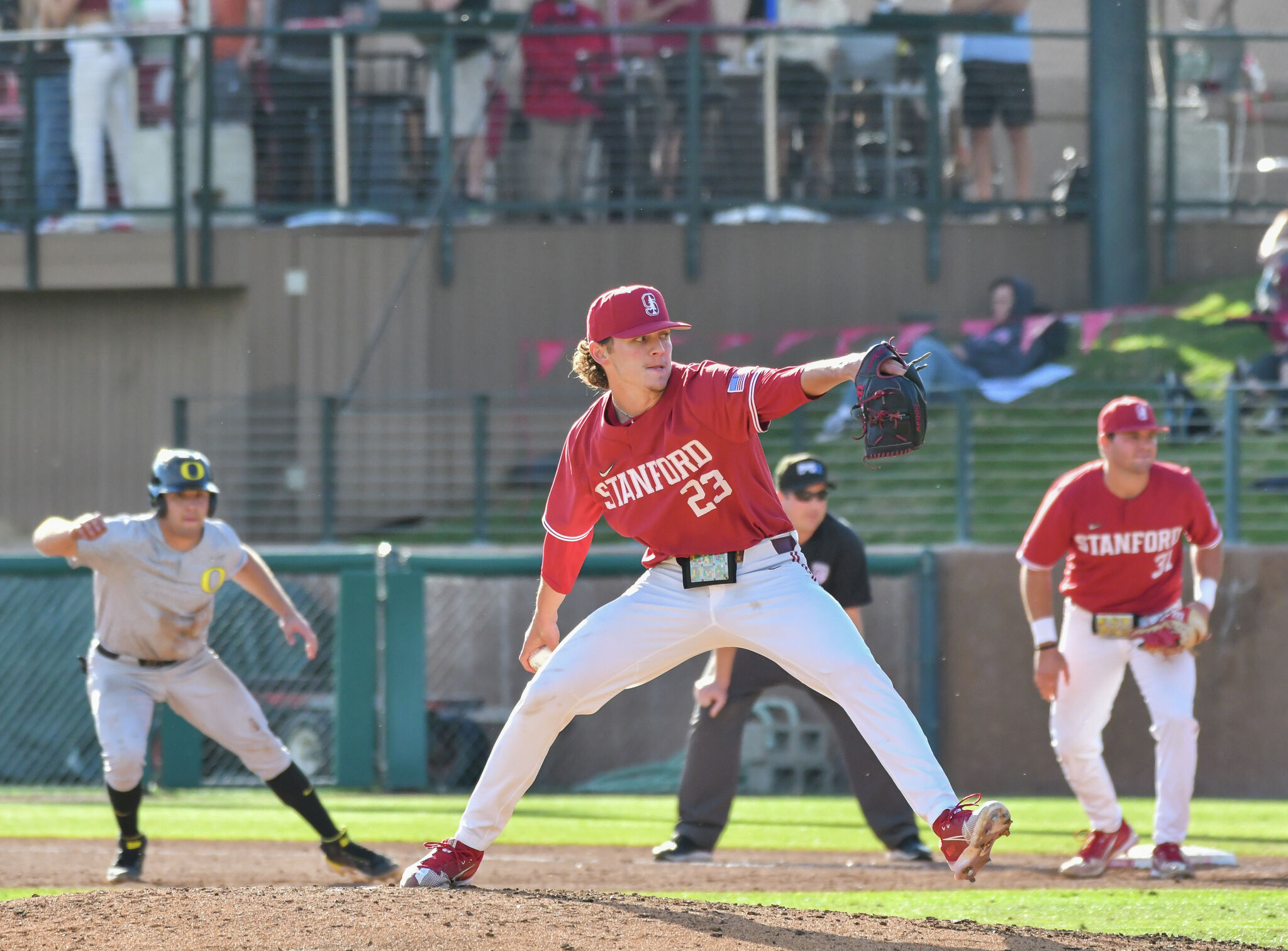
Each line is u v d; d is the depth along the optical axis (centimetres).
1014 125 5306
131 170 5250
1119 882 2133
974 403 4831
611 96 5197
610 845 2742
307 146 5250
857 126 5262
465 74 5228
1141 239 5281
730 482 1438
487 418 4575
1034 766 3953
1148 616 2219
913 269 5372
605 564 4044
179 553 2084
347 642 3894
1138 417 2117
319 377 5284
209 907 1336
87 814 3250
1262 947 1448
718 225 5322
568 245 5294
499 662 4088
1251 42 5575
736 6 5694
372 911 1315
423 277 5250
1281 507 4181
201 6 5419
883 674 1423
